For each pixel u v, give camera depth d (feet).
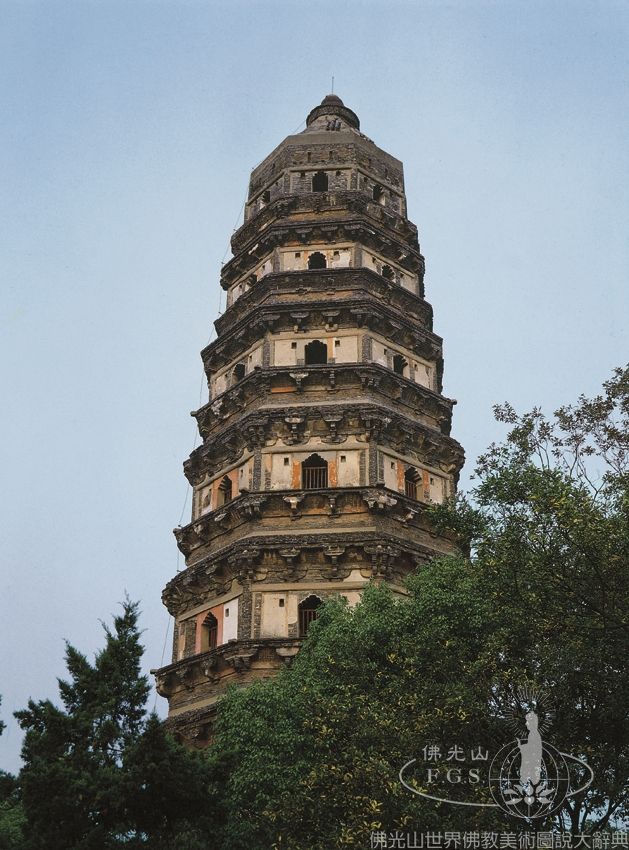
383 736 106.63
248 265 212.02
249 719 126.93
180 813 109.50
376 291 198.70
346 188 213.66
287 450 175.83
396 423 179.22
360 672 122.21
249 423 177.37
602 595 99.96
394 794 98.27
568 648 100.78
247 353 195.00
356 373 181.47
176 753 108.78
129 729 115.44
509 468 119.96
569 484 109.40
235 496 179.32
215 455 187.93
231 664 157.89
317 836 106.22
